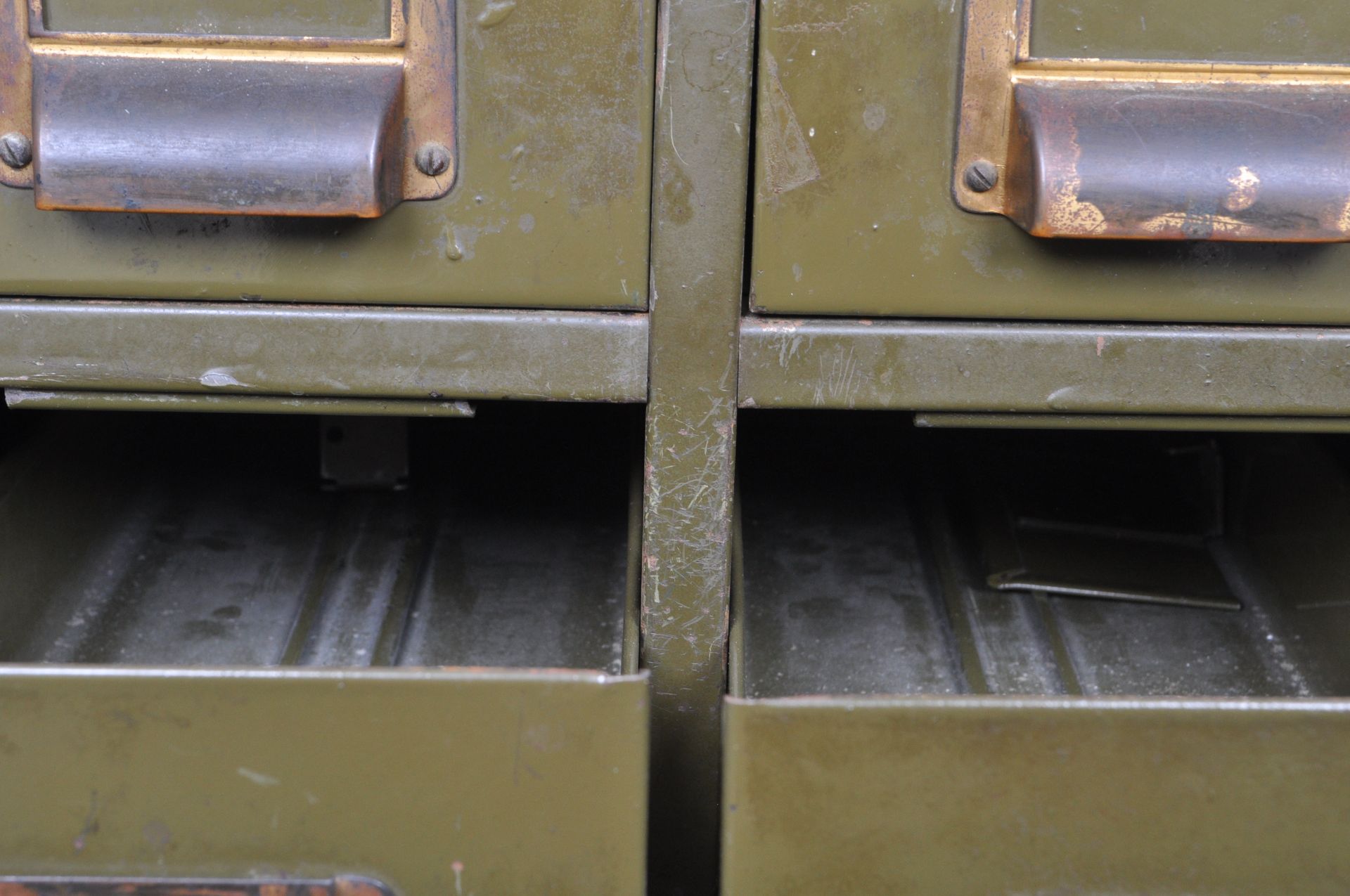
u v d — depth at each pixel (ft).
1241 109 1.88
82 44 1.88
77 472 2.22
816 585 2.27
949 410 1.95
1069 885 1.90
